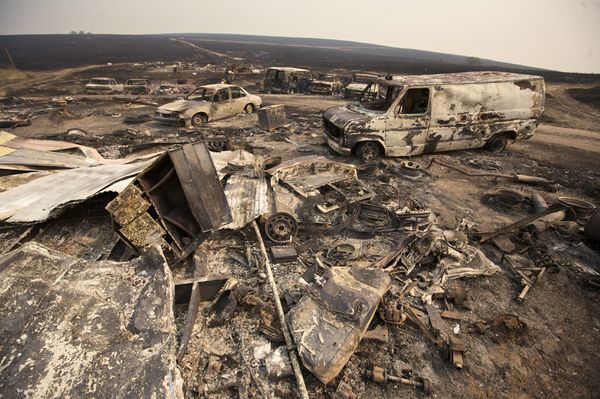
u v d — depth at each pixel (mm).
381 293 3654
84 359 2627
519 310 4160
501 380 3252
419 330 3787
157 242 4488
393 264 4566
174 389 2449
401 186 7867
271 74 24641
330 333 3266
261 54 78312
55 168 7070
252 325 3770
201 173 4648
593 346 3664
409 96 8906
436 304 4223
